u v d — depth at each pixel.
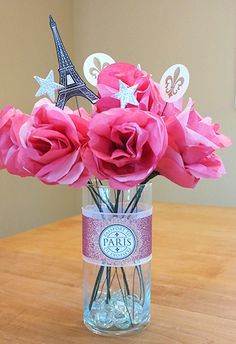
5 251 0.61
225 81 1.32
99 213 0.38
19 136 0.33
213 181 1.37
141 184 0.38
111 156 0.32
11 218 1.30
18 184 1.32
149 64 1.43
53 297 0.46
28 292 0.48
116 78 0.36
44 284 0.50
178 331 0.39
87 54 1.54
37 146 0.34
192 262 0.57
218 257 0.59
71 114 0.35
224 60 1.31
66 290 0.48
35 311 0.43
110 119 0.32
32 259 0.58
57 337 0.38
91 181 0.38
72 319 0.41
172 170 0.35
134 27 1.44
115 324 0.39
